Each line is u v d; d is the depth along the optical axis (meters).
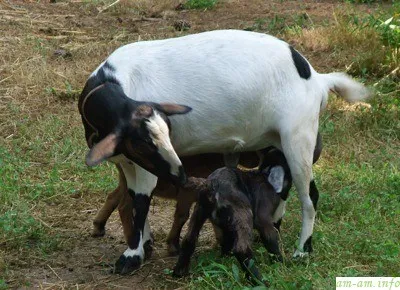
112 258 7.36
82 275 6.98
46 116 10.67
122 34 13.98
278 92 7.08
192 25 14.83
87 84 6.91
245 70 6.98
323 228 7.56
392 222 7.70
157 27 14.66
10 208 8.30
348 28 13.37
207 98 6.95
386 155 9.80
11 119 10.56
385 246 6.95
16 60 12.27
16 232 7.61
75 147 9.85
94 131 6.84
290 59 7.16
